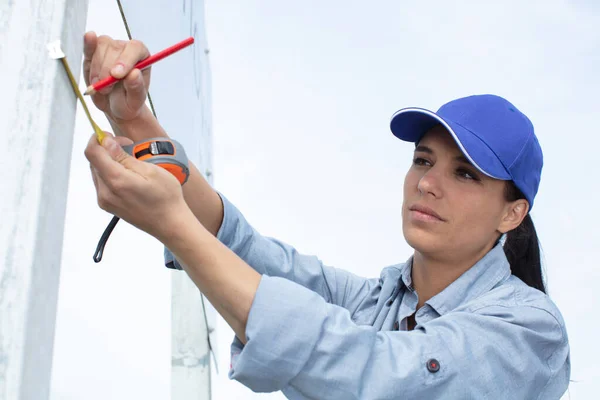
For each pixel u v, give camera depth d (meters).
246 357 1.13
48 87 0.80
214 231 1.56
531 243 1.70
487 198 1.48
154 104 1.52
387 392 1.18
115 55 1.17
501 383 1.28
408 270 1.60
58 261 0.81
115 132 1.33
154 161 1.07
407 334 1.27
